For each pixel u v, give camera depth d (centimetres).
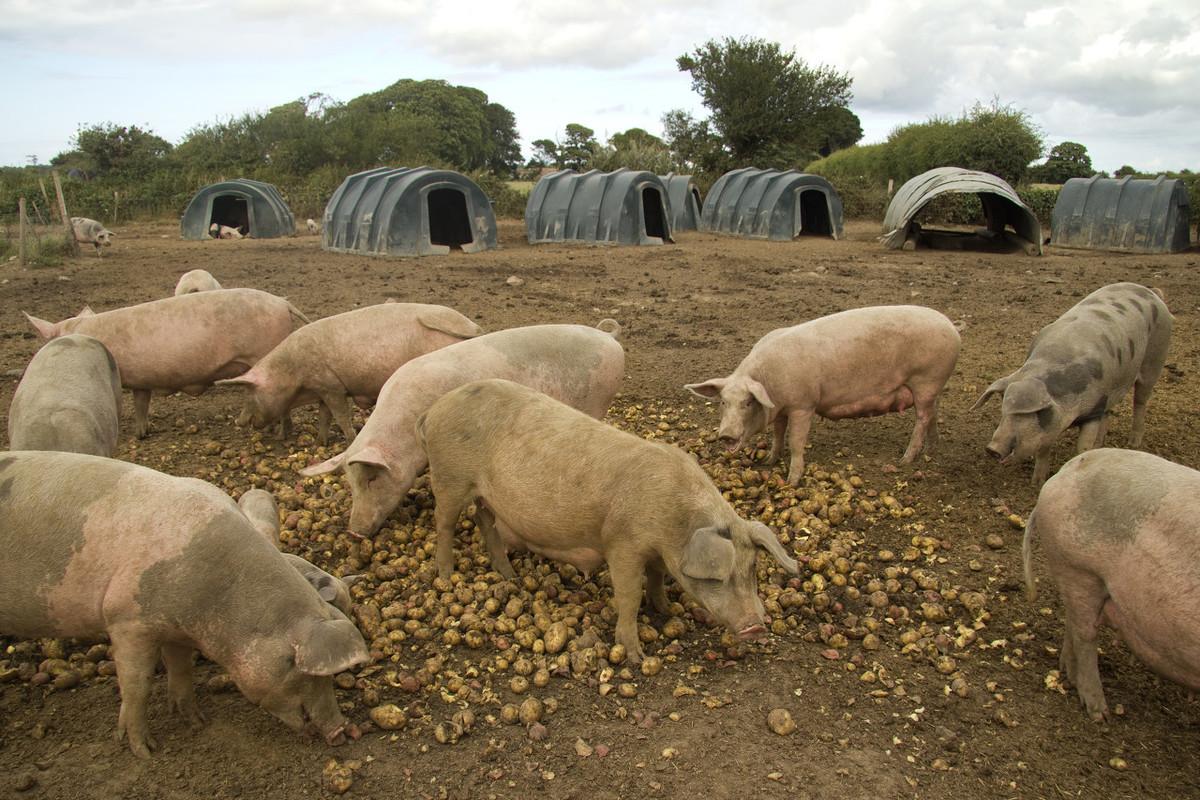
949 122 2561
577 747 279
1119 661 325
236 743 283
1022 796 261
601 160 2845
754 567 304
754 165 2948
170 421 600
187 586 263
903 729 288
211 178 2555
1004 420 433
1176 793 262
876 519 434
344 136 2947
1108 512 273
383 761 275
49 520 270
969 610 356
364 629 343
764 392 446
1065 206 1638
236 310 556
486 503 363
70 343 450
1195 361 701
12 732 288
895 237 1580
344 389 533
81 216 2233
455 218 1680
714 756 275
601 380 473
